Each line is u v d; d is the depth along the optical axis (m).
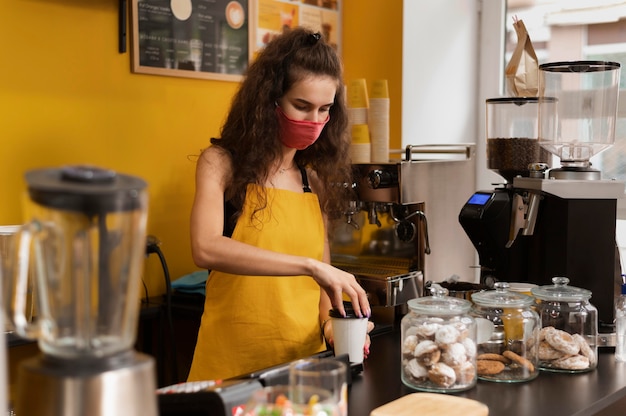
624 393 1.71
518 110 2.32
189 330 2.81
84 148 2.58
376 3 3.25
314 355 1.81
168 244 2.84
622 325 1.94
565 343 1.82
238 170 2.04
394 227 2.68
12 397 2.33
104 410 0.95
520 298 1.78
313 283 2.14
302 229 2.12
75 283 0.95
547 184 2.03
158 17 2.74
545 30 3.27
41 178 0.96
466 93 3.44
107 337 0.98
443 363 1.65
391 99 3.21
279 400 1.13
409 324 1.70
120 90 2.67
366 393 1.63
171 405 1.27
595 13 3.13
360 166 2.53
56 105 2.50
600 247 2.08
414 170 2.51
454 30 3.35
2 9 2.35
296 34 2.04
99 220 0.94
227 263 1.86
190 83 2.88
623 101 3.06
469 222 2.20
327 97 2.02
